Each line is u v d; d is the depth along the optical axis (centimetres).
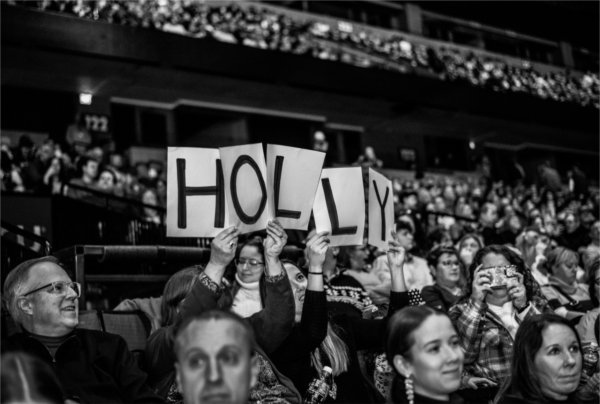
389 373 453
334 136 2091
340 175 453
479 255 484
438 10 2342
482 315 446
